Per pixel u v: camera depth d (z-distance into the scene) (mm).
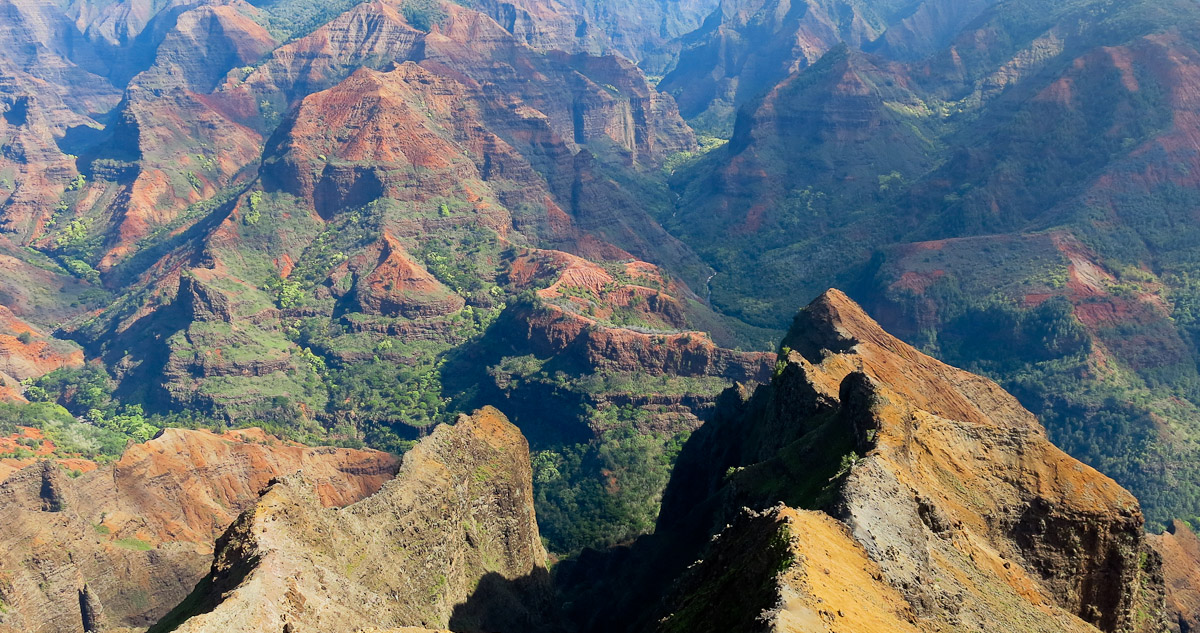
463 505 116938
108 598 131750
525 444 136000
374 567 95312
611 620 113312
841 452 88750
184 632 67250
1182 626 114562
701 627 59094
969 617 63688
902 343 139625
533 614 120375
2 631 119312
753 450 122375
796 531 59875
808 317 145500
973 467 84062
